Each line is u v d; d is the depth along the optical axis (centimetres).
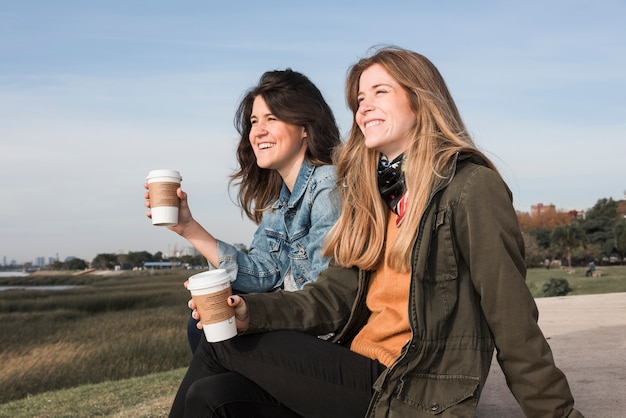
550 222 15538
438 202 194
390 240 213
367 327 213
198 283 195
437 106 205
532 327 180
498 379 350
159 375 824
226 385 194
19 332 3306
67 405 655
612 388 308
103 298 5900
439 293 192
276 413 200
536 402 183
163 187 248
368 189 218
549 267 9350
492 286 183
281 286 291
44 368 1912
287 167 288
